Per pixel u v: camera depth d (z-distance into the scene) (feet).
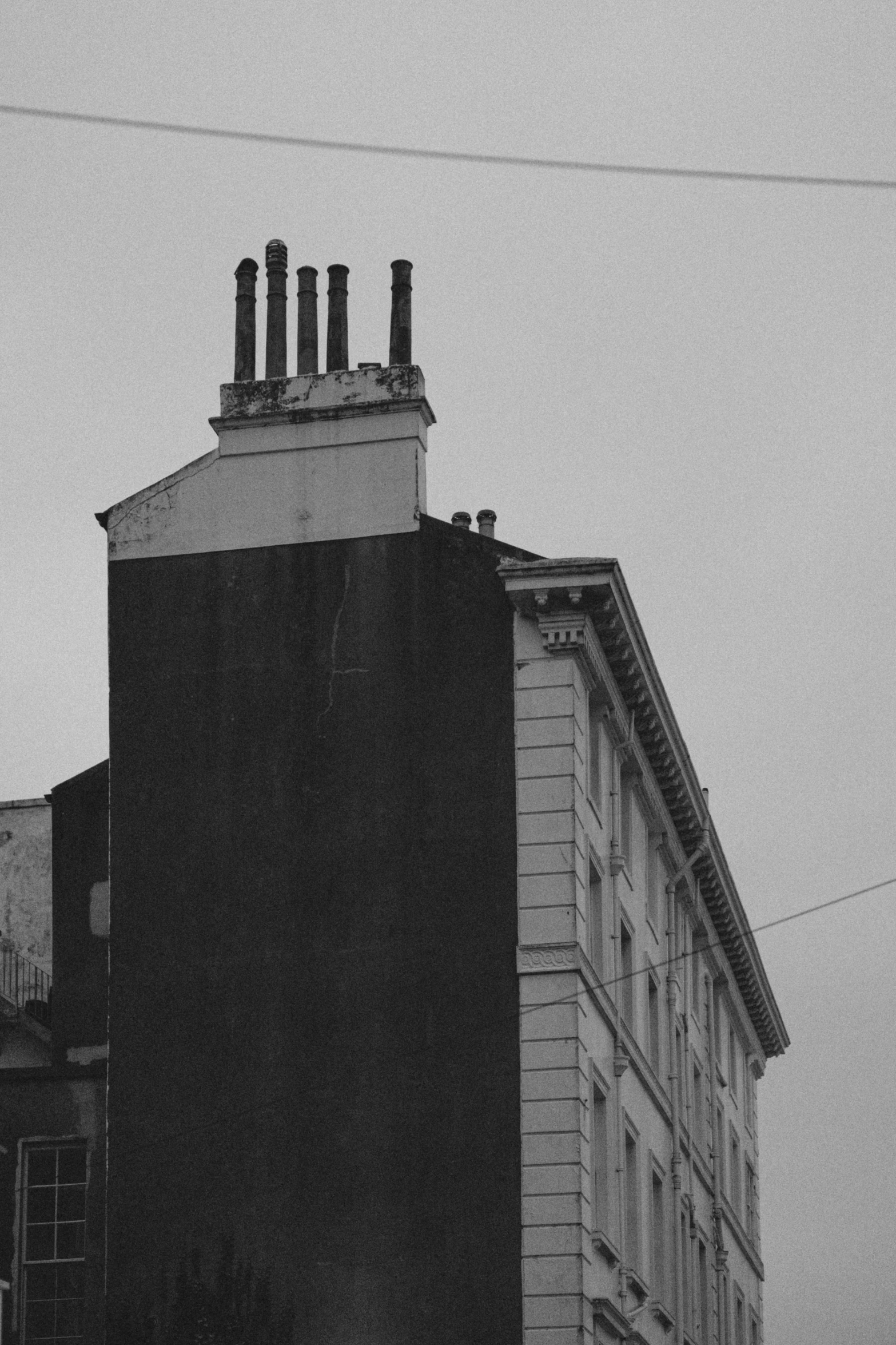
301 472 148.15
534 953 135.95
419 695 142.51
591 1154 136.98
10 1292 139.74
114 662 147.95
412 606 144.15
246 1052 138.82
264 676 145.28
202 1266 135.13
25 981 153.79
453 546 144.46
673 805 173.88
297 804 142.61
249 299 152.87
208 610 147.33
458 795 140.15
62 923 147.23
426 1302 131.03
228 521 148.36
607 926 148.15
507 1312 129.70
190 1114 138.41
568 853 137.49
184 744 145.38
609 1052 146.00
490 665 141.79
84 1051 143.84
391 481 146.61
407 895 139.13
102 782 149.59
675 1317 162.71
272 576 146.82
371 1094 135.95
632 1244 151.23
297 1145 136.05
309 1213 134.51
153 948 142.10
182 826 143.95
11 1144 142.61
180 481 150.00
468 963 136.87
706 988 203.62
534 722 140.15
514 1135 132.98
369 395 147.95
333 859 140.97
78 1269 140.26
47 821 159.84
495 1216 131.54
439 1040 135.95
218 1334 133.69
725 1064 216.95
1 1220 141.49
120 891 143.84
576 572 139.54
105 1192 139.74
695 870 188.96
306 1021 138.31
